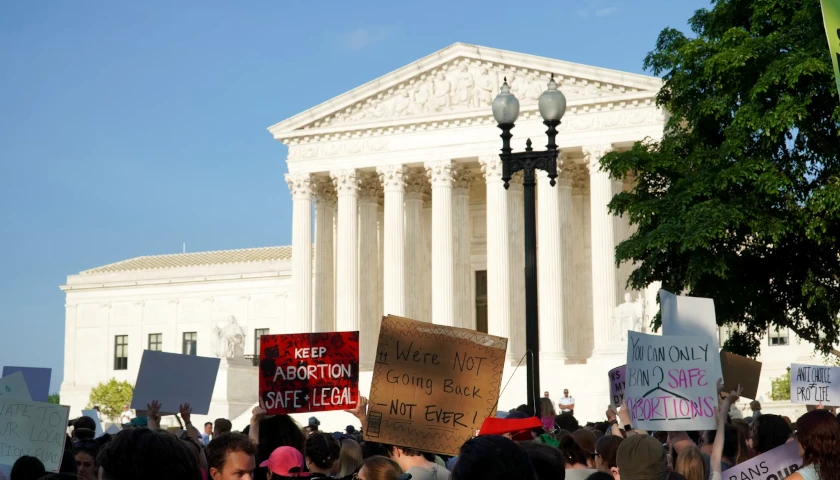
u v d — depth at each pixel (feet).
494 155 304.09
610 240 286.05
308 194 324.80
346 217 318.65
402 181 314.96
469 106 309.42
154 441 31.09
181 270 440.86
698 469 48.67
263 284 424.87
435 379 53.42
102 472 31.19
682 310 59.21
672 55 140.15
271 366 61.11
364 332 321.11
